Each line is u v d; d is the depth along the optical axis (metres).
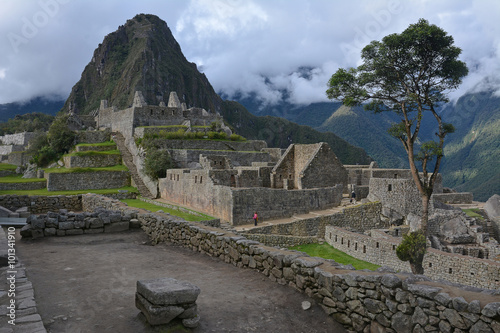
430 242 28.92
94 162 60.34
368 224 37.53
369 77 23.47
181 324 7.46
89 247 15.18
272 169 47.53
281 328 7.89
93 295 9.02
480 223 39.97
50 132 71.12
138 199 48.19
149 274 11.21
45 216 17.39
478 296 6.36
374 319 7.62
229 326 7.78
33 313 7.19
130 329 7.17
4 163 87.56
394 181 38.34
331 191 39.66
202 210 36.44
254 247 11.62
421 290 6.89
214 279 10.87
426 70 23.09
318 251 30.20
